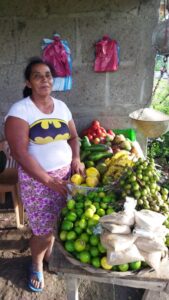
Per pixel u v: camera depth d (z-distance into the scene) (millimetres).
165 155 4676
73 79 3551
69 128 2404
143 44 3471
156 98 6699
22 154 1969
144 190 1729
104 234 1440
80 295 2484
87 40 3389
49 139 2072
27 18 3215
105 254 1489
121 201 1741
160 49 2416
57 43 3277
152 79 3648
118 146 3320
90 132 3582
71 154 2318
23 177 2156
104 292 2516
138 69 3586
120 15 3312
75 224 1640
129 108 3770
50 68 2080
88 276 1588
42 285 2525
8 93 3539
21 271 2709
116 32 3389
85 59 3475
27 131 2008
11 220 3391
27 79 2043
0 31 3252
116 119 3816
